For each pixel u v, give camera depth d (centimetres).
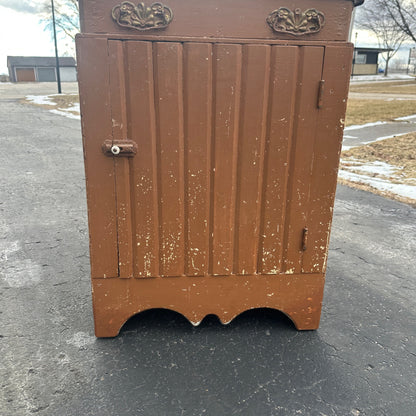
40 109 1953
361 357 249
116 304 252
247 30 215
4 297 311
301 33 218
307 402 212
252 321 283
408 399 215
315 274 261
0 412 200
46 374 227
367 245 435
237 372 233
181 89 220
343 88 228
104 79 212
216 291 257
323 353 251
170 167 230
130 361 240
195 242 246
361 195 616
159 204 236
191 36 213
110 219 235
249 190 240
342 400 213
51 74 6369
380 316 297
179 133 226
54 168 764
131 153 222
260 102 226
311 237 252
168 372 231
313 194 245
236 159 235
